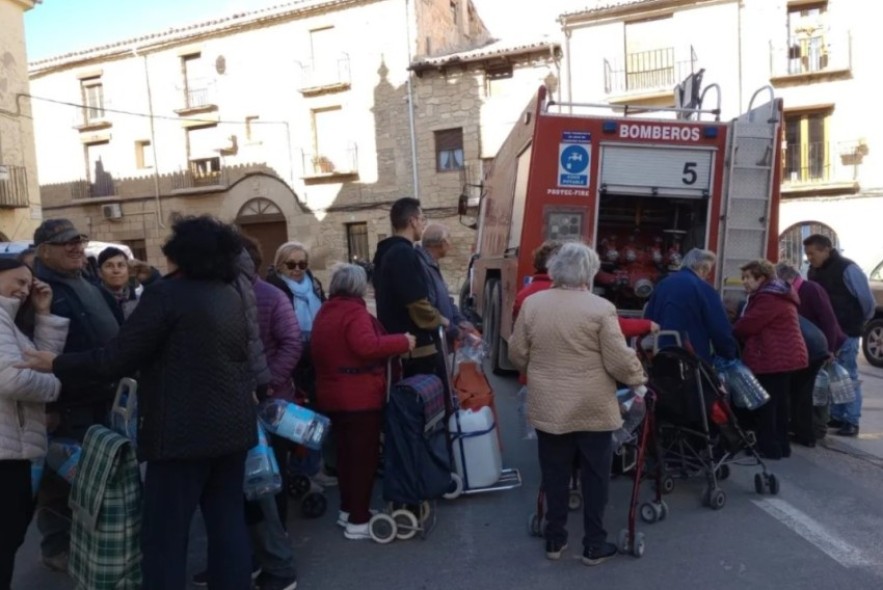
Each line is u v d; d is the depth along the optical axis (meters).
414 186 26.28
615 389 3.98
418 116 26.11
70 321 3.90
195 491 3.14
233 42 28.22
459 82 25.52
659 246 8.05
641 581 3.86
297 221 28.00
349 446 4.50
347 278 4.40
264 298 4.23
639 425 4.46
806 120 22.84
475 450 5.06
